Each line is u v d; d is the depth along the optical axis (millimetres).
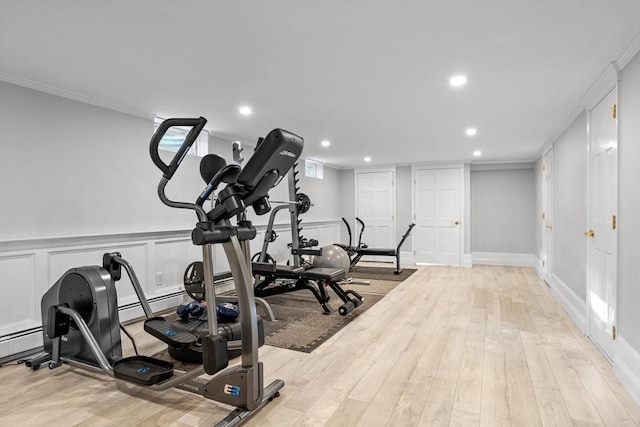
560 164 4422
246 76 2691
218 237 1791
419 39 2121
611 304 2566
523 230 7062
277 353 2752
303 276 3863
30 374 2396
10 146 2736
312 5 1762
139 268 3672
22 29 1991
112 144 3451
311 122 4094
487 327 3350
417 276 6000
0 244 2635
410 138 4973
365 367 2500
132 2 1729
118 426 1806
